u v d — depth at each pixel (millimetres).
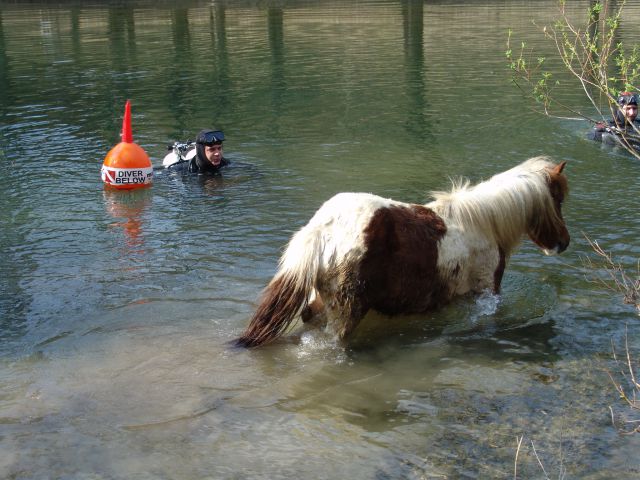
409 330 5344
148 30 18766
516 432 4473
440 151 8320
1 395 4773
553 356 5102
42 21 20297
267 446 4340
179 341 5215
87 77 12078
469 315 5457
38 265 6027
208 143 7598
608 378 4914
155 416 4629
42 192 7309
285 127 9273
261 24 19766
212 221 6691
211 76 12117
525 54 13102
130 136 7453
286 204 6992
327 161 8055
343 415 4676
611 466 4125
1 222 6695
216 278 5848
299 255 5078
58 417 4594
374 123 9383
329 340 5188
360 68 12578
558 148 8320
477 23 18438
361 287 5086
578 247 6211
